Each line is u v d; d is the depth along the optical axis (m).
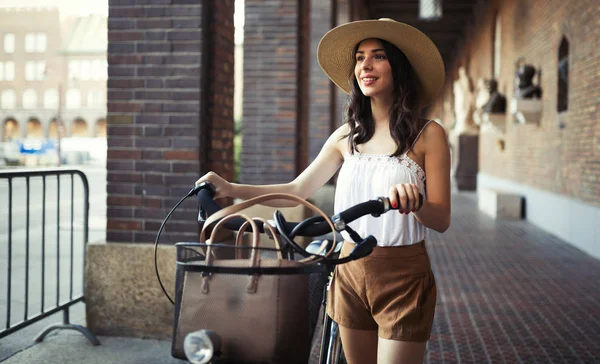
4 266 7.01
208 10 4.59
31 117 69.94
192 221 4.50
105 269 4.48
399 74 2.22
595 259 8.14
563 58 9.98
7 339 4.38
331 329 2.39
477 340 4.66
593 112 8.27
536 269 7.46
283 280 1.64
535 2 11.79
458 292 6.23
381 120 2.26
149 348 4.25
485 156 18.52
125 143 4.56
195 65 4.47
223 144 4.90
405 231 2.13
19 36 70.62
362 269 2.17
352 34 2.23
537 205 11.63
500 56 15.87
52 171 4.27
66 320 4.47
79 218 12.80
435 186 2.15
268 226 1.79
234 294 1.64
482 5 18.67
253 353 1.62
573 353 4.38
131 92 4.54
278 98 8.27
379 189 2.16
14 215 13.06
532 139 12.16
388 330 2.12
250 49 8.30
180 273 1.69
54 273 6.68
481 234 10.45
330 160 2.38
